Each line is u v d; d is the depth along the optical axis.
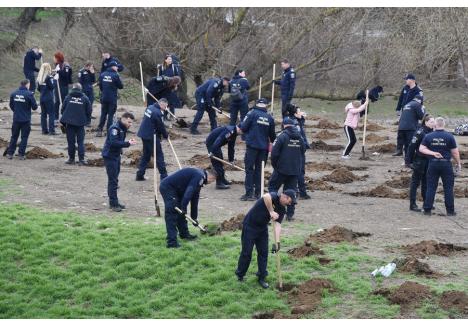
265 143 16.77
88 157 21.69
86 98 20.64
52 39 43.03
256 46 39.88
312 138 26.22
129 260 13.41
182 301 12.06
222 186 18.22
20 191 17.53
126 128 15.92
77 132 20.55
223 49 38.91
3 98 40.84
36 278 12.98
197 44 38.81
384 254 13.49
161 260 13.30
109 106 24.66
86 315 11.91
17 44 44.66
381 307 11.45
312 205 16.92
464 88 45.72
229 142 18.45
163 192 13.68
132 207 16.42
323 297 11.88
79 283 12.80
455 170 21.00
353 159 22.56
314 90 41.34
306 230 14.86
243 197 16.98
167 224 13.70
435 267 12.86
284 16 38.88
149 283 12.63
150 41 38.81
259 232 12.23
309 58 40.16
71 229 14.72
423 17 39.28
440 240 14.31
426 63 40.34
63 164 20.66
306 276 12.54
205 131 26.66
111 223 15.07
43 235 14.40
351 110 22.23
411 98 22.94
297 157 15.10
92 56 39.88
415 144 16.28
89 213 15.89
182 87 40.34
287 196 11.88
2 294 12.60
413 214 16.27
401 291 11.71
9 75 45.38
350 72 41.12
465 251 13.73
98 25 39.12
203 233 14.37
